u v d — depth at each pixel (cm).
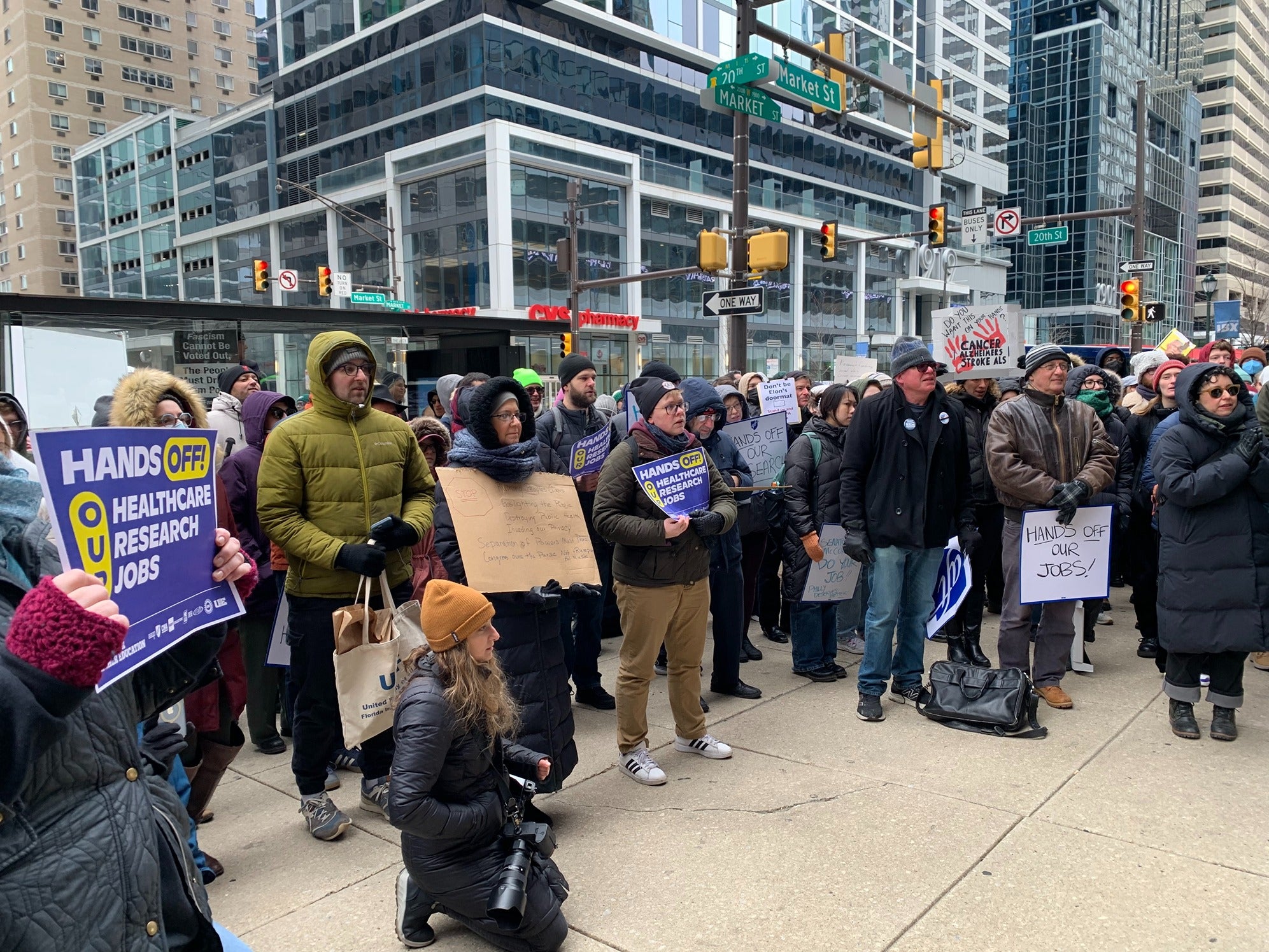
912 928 279
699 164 4122
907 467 471
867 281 5209
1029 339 6925
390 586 373
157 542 185
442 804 259
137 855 149
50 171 8162
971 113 5919
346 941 283
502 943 271
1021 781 389
